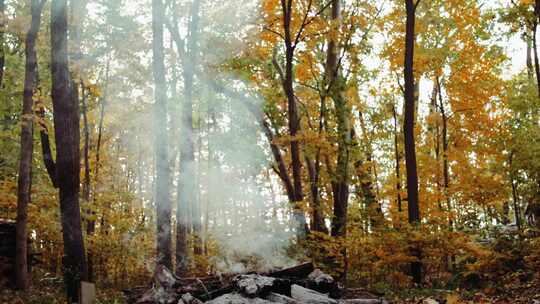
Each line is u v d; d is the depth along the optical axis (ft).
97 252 59.36
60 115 39.86
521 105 64.49
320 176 60.44
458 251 44.01
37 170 72.54
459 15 67.15
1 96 63.00
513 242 44.04
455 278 45.44
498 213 74.43
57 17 40.45
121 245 62.44
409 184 49.70
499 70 71.51
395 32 66.33
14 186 58.54
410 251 45.55
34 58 45.80
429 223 47.62
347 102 61.62
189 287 27.78
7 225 45.52
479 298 35.27
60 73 40.19
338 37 58.34
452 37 67.87
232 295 25.53
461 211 67.87
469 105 69.72
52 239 58.90
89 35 53.16
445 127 71.20
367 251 45.88
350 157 57.21
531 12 52.19
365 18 58.90
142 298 27.45
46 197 61.57
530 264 40.63
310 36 61.77
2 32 50.37
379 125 71.87
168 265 45.96
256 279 26.20
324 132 55.26
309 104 71.67
